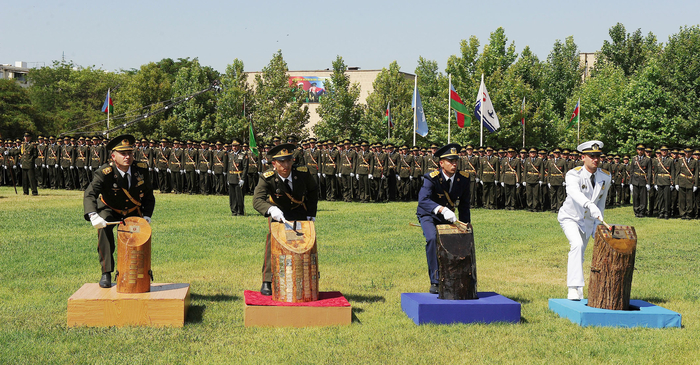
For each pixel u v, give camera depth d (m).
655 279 9.37
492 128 25.48
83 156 27.19
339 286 8.61
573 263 7.38
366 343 5.81
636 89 39.28
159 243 12.07
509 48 40.72
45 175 28.48
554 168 21.55
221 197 24.58
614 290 6.67
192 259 10.46
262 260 10.43
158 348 5.61
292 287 6.59
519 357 5.48
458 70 40.47
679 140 38.47
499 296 7.11
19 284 8.31
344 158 24.36
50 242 11.88
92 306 6.25
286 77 44.72
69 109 72.06
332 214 18.42
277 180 7.26
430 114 47.12
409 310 6.90
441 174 7.52
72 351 5.49
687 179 19.80
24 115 57.88
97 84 73.88
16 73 105.62
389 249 11.78
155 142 27.81
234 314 6.90
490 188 22.83
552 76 58.53
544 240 13.51
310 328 6.34
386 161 24.59
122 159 7.02
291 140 25.00
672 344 5.83
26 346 5.56
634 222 18.66
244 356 5.43
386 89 46.59
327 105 46.50
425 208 7.46
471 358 5.44
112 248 7.10
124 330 6.14
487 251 12.00
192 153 26.36
